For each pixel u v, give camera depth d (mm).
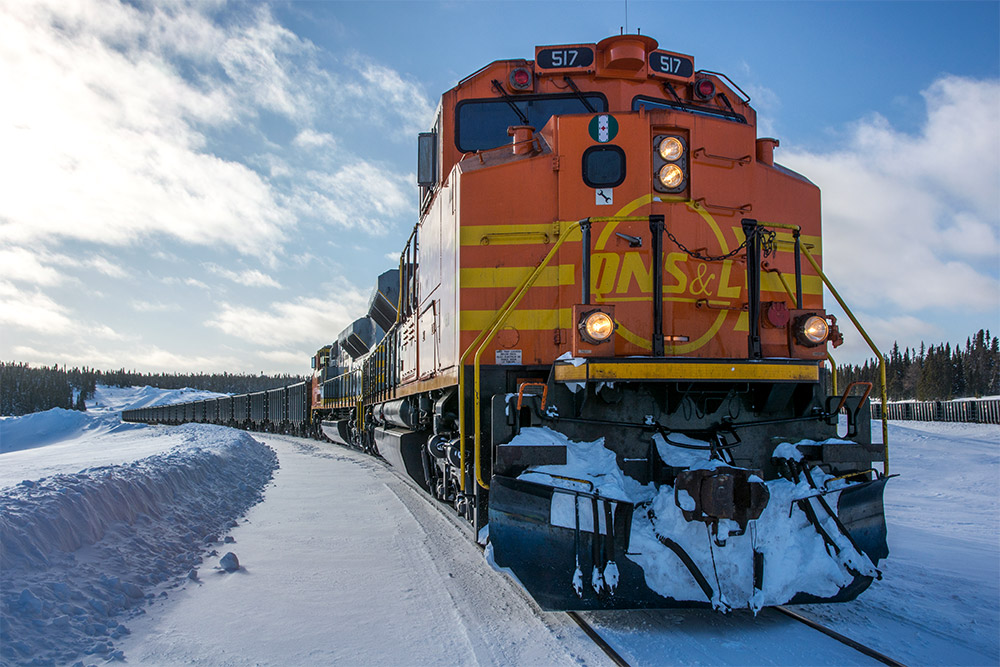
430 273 7336
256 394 44156
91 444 24422
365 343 17594
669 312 5121
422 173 7301
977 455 18688
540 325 5270
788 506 4488
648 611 4906
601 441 4684
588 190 5324
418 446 9195
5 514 4961
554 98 6531
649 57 6504
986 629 4469
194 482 9570
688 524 4254
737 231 5371
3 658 3588
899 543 7441
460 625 4594
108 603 4672
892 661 3867
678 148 5223
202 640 4277
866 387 5172
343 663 3934
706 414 4914
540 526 4277
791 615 4773
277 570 6066
